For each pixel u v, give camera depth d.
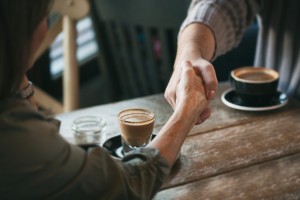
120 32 2.32
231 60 2.07
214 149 1.10
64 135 1.16
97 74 3.23
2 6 0.68
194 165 1.04
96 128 1.13
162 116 1.25
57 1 1.81
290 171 1.02
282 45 1.54
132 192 0.79
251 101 1.28
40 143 0.73
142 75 2.45
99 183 0.76
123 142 1.09
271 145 1.11
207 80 1.08
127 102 1.34
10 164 0.71
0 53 0.69
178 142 0.89
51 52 2.89
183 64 1.12
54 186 0.73
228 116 1.24
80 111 1.30
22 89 0.95
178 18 2.09
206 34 1.34
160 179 0.84
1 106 0.73
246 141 1.13
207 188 0.97
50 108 1.95
